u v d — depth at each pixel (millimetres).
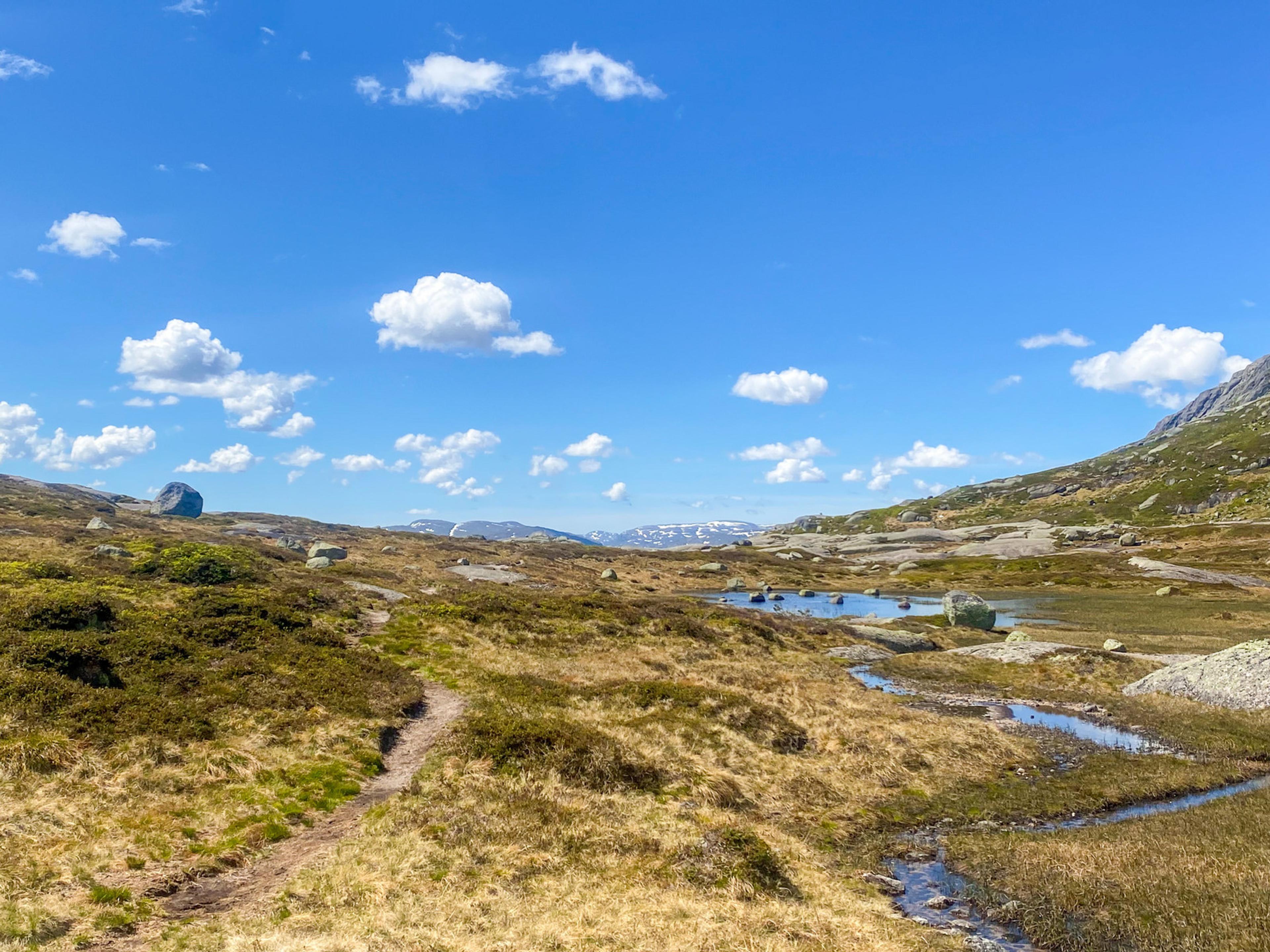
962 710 36500
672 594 97562
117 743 19500
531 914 14031
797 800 23109
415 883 14969
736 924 13820
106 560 47688
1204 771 25922
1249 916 14109
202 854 15570
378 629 41500
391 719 26281
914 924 14938
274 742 22156
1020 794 23875
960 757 27469
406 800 19406
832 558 169625
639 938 13078
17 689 20562
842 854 19375
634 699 31125
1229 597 83000
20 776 16844
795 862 18047
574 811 19609
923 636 60250
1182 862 17094
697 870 16484
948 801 23438
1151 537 153625
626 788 21719
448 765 22047
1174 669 39344
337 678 28609
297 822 17891
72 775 17547
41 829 15188
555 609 52656
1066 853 18031
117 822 16203
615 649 44219
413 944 12383
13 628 25641
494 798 20031
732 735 27500
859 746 27656
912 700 38812
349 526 137750
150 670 25500
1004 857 18219
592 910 14305
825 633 60375
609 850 17609
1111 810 22656
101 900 13172
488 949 12383
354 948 12023
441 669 34438
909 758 26703
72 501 101938
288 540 95000
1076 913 15172
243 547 67000
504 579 86188
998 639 61188
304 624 35906
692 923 13805
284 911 13461
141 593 38250
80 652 23672
